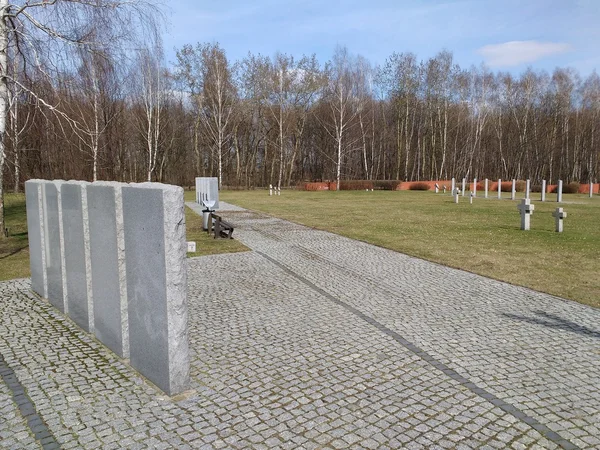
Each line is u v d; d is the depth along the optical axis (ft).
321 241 42.98
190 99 167.43
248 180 179.22
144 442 10.98
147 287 13.97
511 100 195.31
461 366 15.23
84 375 14.87
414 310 21.59
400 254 36.32
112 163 82.23
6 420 12.10
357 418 12.01
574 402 12.80
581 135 185.88
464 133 195.93
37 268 24.86
